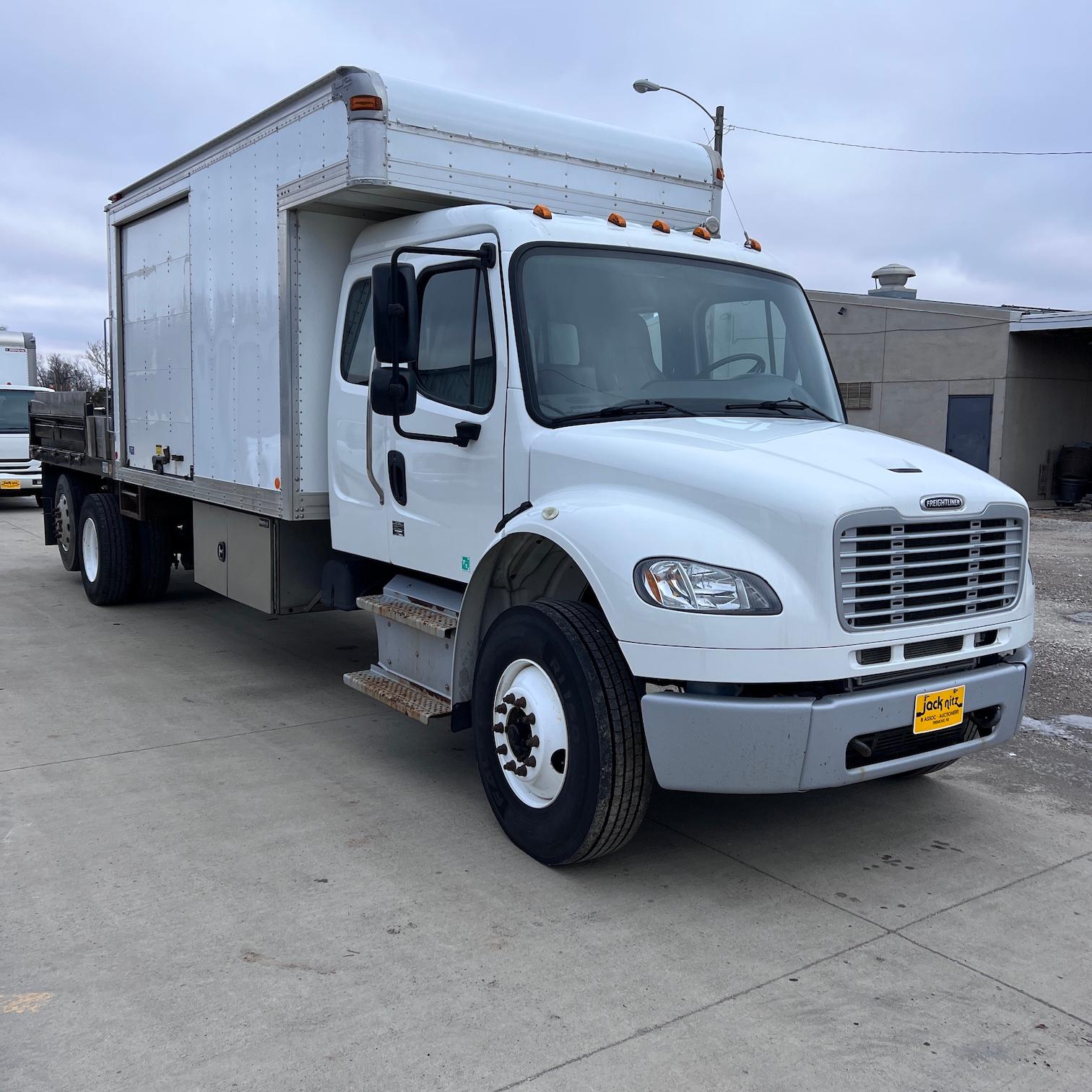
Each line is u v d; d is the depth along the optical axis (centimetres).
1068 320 2112
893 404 2441
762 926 372
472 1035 300
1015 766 558
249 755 554
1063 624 947
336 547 577
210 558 731
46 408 1095
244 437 634
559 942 356
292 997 319
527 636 411
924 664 381
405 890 395
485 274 455
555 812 403
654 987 328
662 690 369
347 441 559
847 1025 309
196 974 331
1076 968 346
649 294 476
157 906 378
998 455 2258
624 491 396
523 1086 277
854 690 366
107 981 327
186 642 827
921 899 396
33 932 358
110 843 434
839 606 355
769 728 352
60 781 507
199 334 694
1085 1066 292
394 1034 300
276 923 366
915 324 2377
